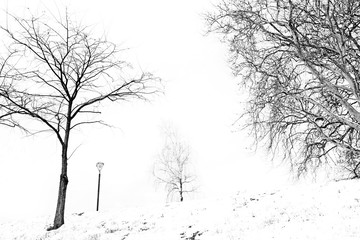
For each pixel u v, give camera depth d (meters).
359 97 7.83
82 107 18.41
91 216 19.02
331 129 9.59
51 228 16.31
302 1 9.21
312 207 13.97
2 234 16.70
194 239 12.66
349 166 13.40
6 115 8.73
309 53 8.46
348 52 8.75
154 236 13.79
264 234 11.05
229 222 14.23
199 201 20.73
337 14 8.30
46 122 16.31
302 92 8.96
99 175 22.58
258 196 19.02
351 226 9.86
